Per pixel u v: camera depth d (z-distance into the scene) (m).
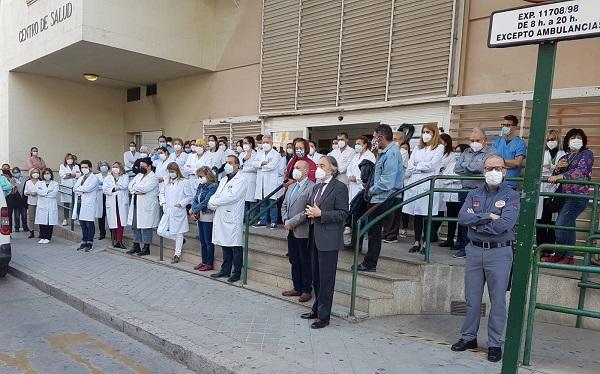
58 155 14.72
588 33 2.63
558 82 6.68
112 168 8.88
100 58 11.59
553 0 2.81
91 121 15.34
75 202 9.59
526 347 3.78
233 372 3.63
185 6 11.66
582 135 5.32
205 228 6.98
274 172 8.26
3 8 13.71
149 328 4.60
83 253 8.77
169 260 7.86
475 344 4.16
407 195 6.50
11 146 13.84
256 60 11.23
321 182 4.81
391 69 8.55
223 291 6.06
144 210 8.00
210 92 12.53
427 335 4.55
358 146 6.86
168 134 14.03
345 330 4.58
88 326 5.10
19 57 12.84
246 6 11.43
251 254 7.02
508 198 3.90
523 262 3.05
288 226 5.14
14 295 6.37
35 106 14.19
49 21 11.24
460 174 5.80
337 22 9.42
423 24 8.05
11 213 11.49
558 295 4.94
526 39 2.91
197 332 4.49
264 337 4.36
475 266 4.05
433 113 8.10
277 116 10.73
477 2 7.56
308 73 10.01
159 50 11.26
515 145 5.86
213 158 9.02
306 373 3.57
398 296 5.17
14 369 3.92
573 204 5.25
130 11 10.73
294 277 5.68
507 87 7.23
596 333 4.64
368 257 5.50
